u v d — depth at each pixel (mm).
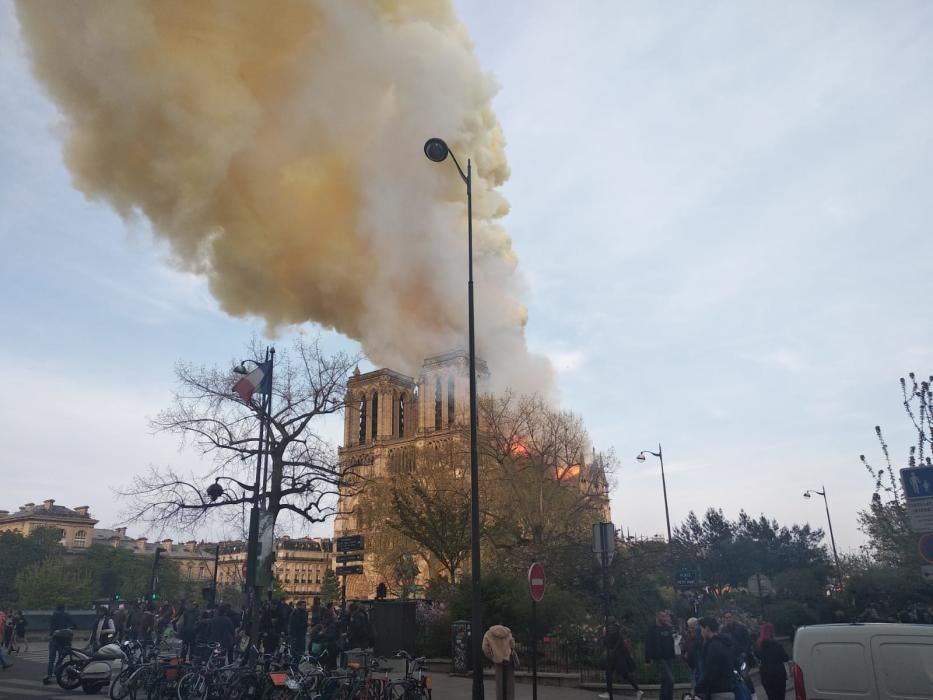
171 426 30859
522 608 23344
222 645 17500
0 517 164000
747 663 16578
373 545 57656
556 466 36500
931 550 11633
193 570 152625
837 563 47281
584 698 17375
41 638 43344
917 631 8859
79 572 113000
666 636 14875
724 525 54125
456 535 35188
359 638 18688
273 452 31203
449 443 47062
